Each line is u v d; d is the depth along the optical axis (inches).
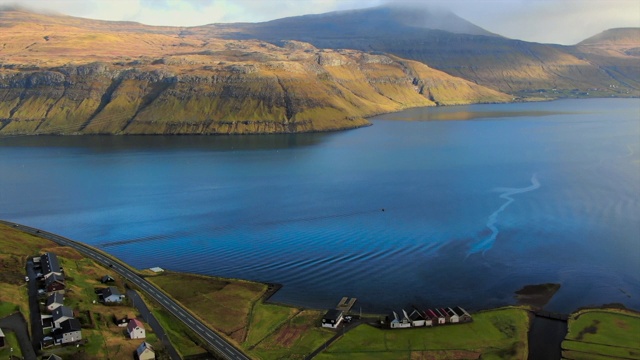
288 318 4894.2
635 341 4468.5
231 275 6003.9
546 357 4259.4
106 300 4881.9
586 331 4650.6
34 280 5147.6
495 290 5546.3
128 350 4065.0
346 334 4589.1
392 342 4463.6
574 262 6274.6
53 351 3905.0
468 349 4357.8
